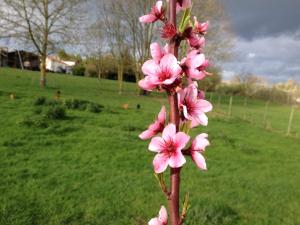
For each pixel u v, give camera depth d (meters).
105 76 81.81
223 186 12.14
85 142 15.45
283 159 17.75
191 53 2.15
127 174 12.17
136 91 51.56
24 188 10.06
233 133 23.58
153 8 2.29
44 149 13.93
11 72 60.31
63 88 42.16
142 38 45.84
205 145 2.12
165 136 2.08
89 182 11.07
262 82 74.88
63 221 8.45
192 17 2.31
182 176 12.77
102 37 50.25
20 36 38.53
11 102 23.02
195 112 2.19
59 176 11.29
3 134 15.07
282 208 10.73
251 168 15.22
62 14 39.12
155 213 9.34
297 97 71.25
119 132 18.12
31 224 8.16
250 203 10.85
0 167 11.54
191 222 8.91
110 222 8.69
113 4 46.91
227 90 74.69
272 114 45.66
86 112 23.16
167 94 2.18
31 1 38.06
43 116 18.98
